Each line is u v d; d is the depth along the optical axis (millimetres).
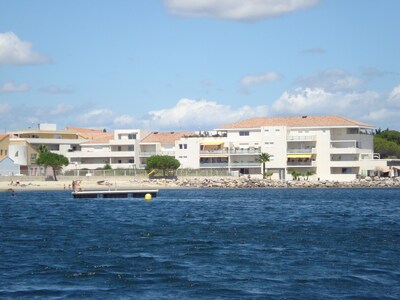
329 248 60781
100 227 81812
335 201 138375
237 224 85312
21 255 57094
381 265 51500
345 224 85625
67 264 52344
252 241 66062
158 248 61062
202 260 54000
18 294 42438
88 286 44562
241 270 49625
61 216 99938
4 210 113062
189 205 124938
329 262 52875
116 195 146500
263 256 55938
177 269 50031
